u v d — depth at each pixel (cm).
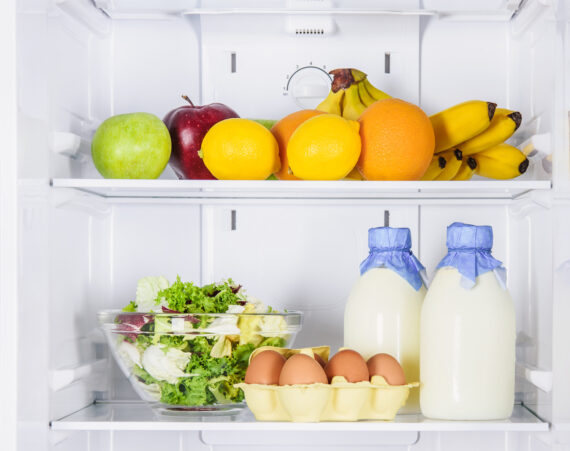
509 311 111
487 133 122
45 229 108
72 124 122
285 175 121
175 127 124
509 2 126
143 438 135
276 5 131
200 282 136
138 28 137
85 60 128
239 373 115
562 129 106
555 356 106
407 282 118
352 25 135
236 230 136
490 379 109
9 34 100
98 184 111
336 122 112
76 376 115
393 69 136
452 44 137
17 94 100
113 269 137
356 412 108
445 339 109
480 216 136
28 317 103
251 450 134
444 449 133
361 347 117
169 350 112
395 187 112
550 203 110
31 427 103
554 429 106
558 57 107
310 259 136
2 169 100
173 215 137
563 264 106
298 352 114
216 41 136
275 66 136
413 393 116
